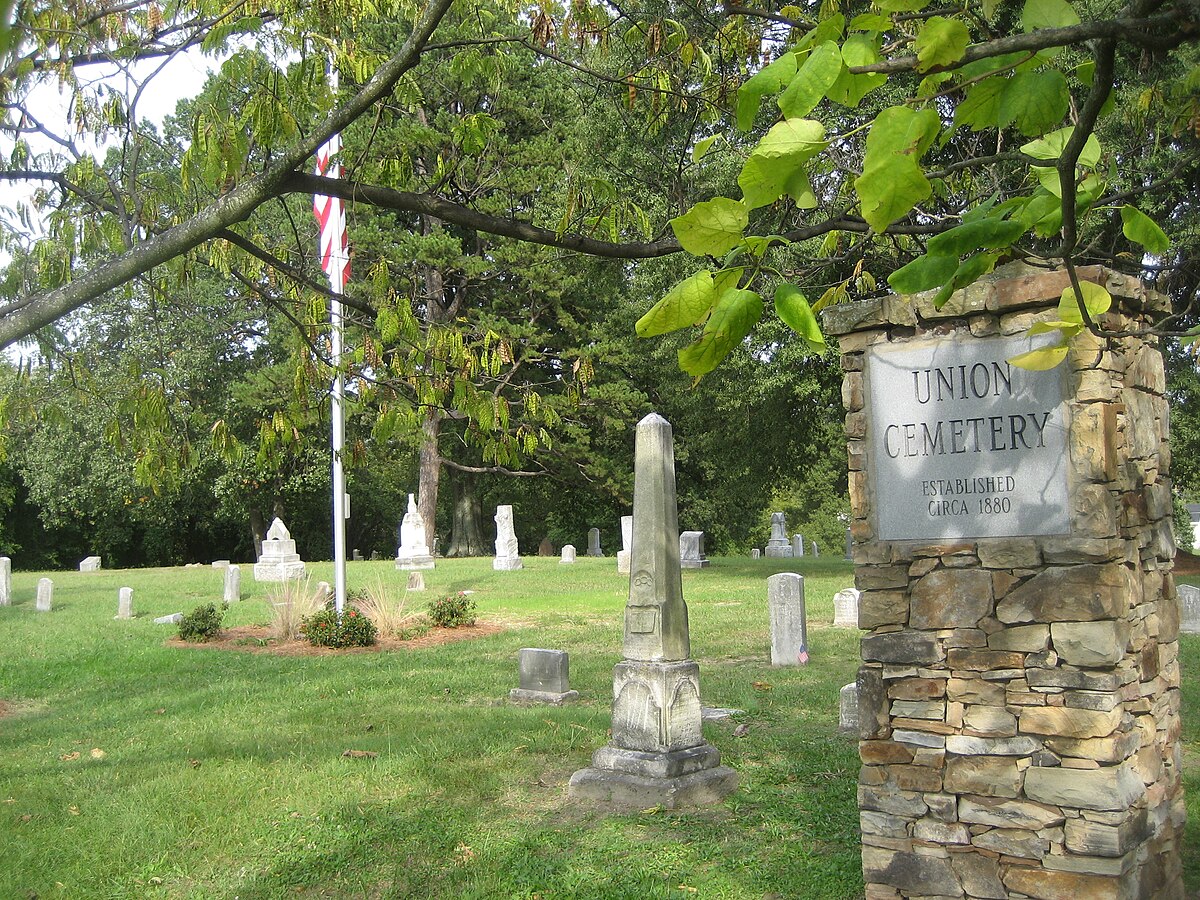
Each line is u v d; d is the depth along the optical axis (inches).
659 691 331.6
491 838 293.9
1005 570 190.2
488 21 266.2
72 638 760.3
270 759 388.8
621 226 239.3
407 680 560.1
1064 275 184.1
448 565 1462.8
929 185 69.8
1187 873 233.1
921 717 197.9
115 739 438.0
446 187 305.6
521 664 504.4
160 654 679.1
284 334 1290.6
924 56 78.1
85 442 1579.7
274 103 216.5
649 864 268.1
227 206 206.1
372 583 1138.0
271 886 265.7
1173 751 210.8
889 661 200.8
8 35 46.6
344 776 358.9
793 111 76.9
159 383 279.7
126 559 2217.0
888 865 199.8
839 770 345.4
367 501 2187.5
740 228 75.9
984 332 194.1
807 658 572.4
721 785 327.0
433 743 398.9
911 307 199.6
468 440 299.6
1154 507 206.8
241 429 1647.4
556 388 1498.5
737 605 860.0
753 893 246.4
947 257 87.7
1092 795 180.4
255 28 219.1
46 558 2095.2
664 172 296.7
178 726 457.7
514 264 1294.3
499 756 379.6
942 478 197.6
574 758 375.9
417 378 270.7
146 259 203.2
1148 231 91.3
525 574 1246.9
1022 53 87.8
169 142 317.4
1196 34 78.5
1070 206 85.5
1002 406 192.1
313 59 227.0
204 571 1483.8
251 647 702.5
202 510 1948.8
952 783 193.9
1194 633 601.6
